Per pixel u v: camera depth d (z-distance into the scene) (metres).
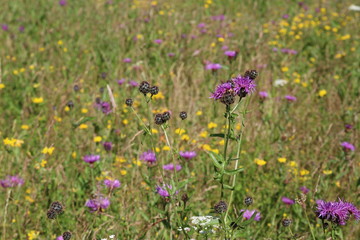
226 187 4.58
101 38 13.11
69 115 8.86
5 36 13.94
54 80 10.73
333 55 12.55
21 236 6.00
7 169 7.20
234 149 7.72
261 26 14.00
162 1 17.27
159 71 10.83
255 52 11.93
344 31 14.43
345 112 9.33
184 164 7.08
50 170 6.92
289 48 13.26
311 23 15.04
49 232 6.03
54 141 7.75
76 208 6.52
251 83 4.45
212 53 11.99
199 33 13.38
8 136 8.19
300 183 7.16
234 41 12.65
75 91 9.78
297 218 6.34
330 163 7.62
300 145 8.06
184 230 4.95
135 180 6.66
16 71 10.69
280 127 8.33
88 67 10.88
